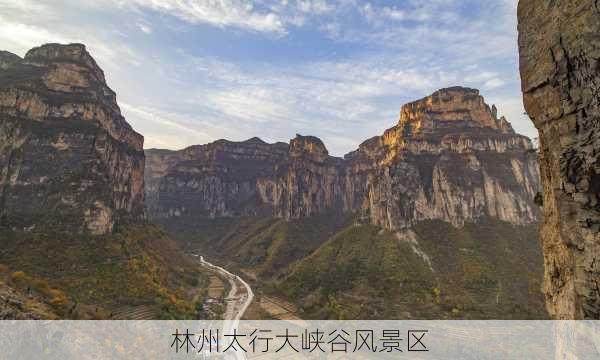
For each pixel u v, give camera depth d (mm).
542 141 24031
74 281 96750
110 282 105812
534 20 22094
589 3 17531
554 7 20172
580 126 18141
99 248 118688
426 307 117312
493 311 108938
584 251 18156
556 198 20359
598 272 17312
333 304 131000
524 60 23016
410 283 131750
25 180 117562
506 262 135125
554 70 19875
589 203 17781
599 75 17016
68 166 128625
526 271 128000
